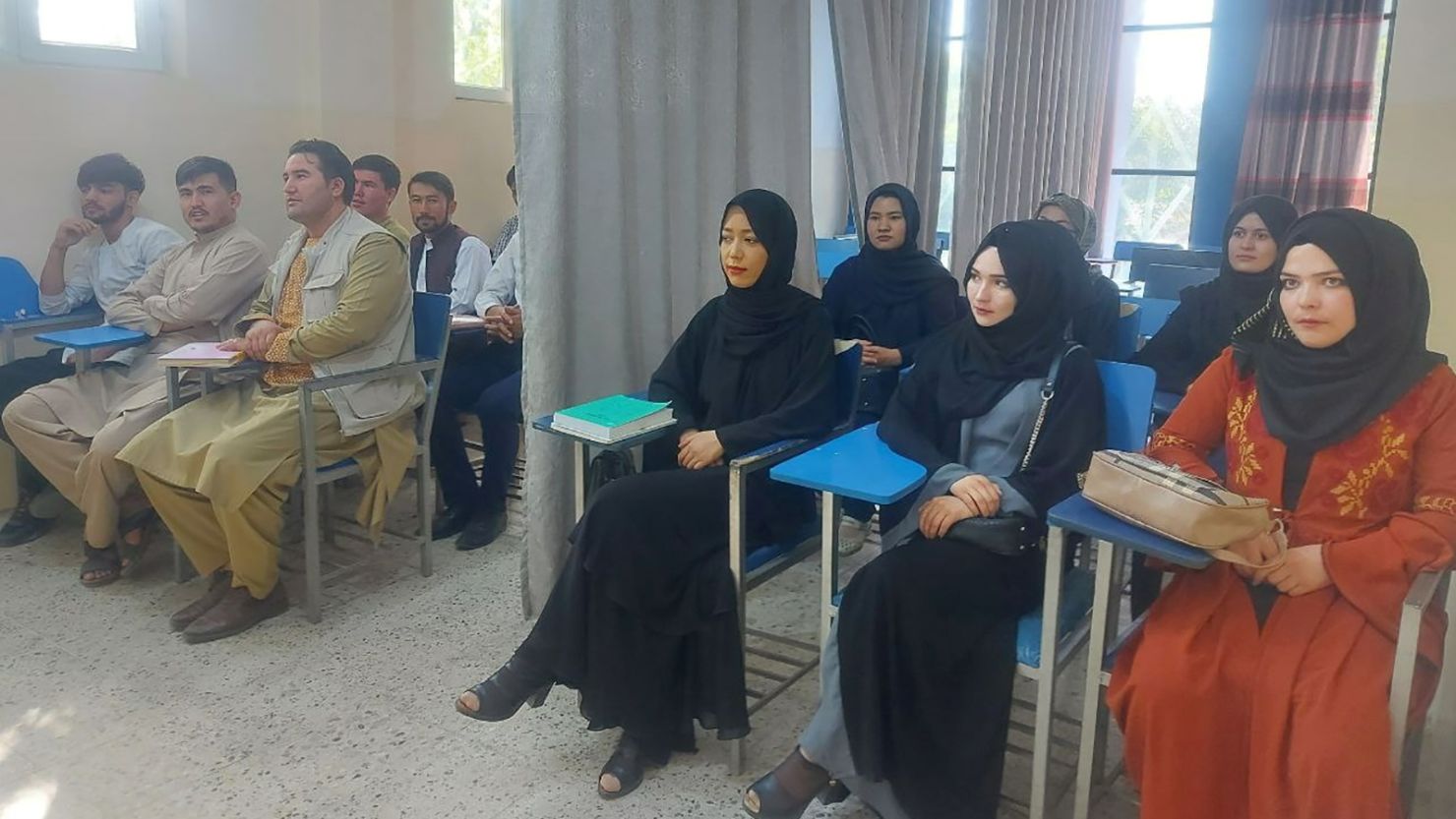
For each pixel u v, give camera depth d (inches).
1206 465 64.5
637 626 72.8
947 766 63.7
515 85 89.1
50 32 123.2
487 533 119.8
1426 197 91.0
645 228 97.9
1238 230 100.0
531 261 91.7
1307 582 56.6
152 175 133.1
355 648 93.8
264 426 95.7
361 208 137.6
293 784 72.9
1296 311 59.1
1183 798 55.7
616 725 73.2
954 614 63.6
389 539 121.0
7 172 121.0
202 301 114.4
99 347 110.3
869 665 62.3
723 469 77.7
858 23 133.9
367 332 101.6
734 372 86.2
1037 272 70.6
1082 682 87.8
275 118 144.3
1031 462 69.5
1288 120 202.7
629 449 85.4
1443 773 71.8
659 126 96.6
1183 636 57.5
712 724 73.8
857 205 138.9
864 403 115.7
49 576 109.3
